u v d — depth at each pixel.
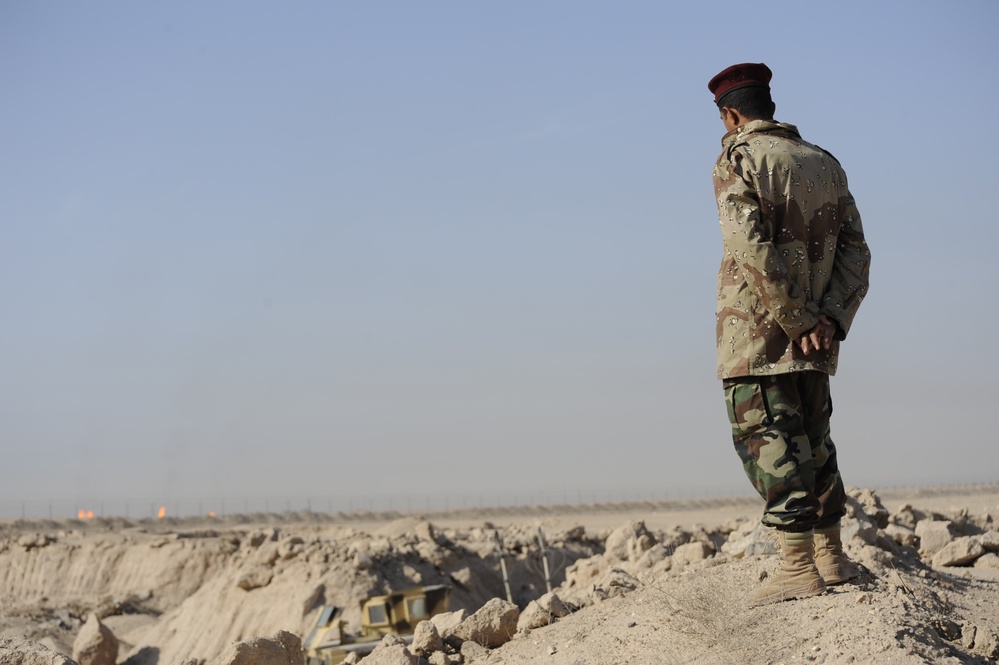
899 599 4.95
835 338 5.06
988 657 4.61
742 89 5.21
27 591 29.16
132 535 35.00
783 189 4.91
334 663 12.50
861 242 5.21
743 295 5.02
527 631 6.48
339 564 20.12
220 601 20.64
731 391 5.09
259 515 79.31
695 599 5.19
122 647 21.08
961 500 43.41
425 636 6.44
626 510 76.44
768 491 5.01
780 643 4.61
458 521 67.56
